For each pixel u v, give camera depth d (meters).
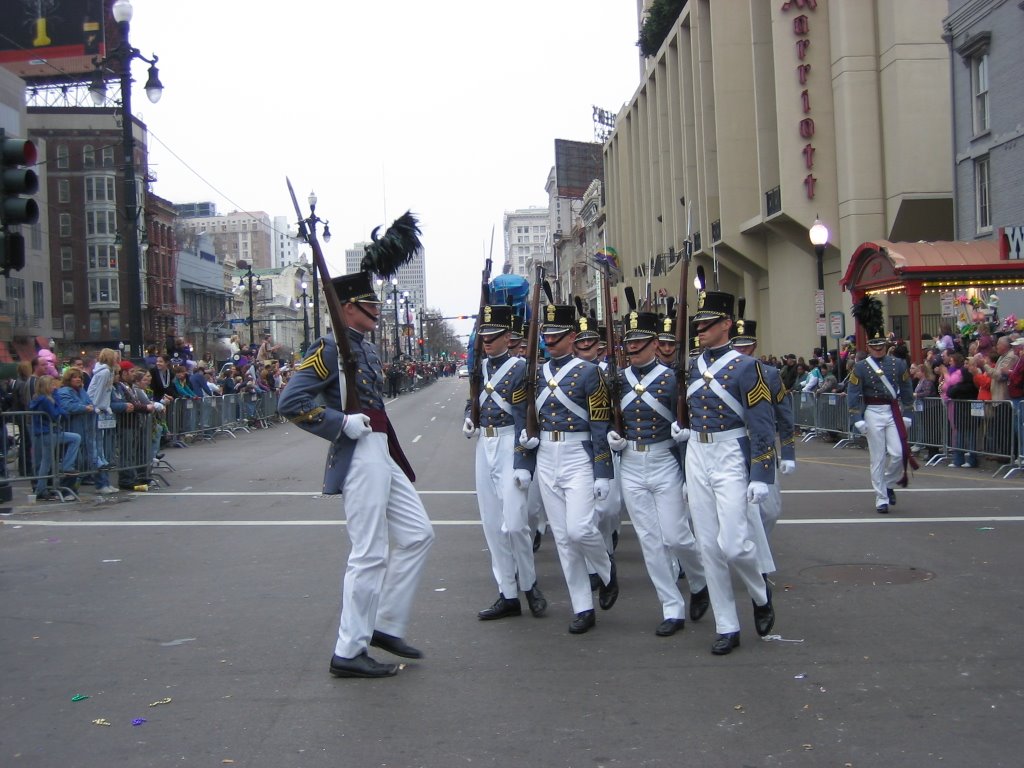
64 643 6.58
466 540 10.09
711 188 35.66
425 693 5.48
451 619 7.09
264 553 9.59
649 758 4.55
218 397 25.02
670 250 41.53
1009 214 22.36
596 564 7.02
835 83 27.58
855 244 26.86
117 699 5.45
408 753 4.64
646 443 6.68
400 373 64.44
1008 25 22.16
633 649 6.30
